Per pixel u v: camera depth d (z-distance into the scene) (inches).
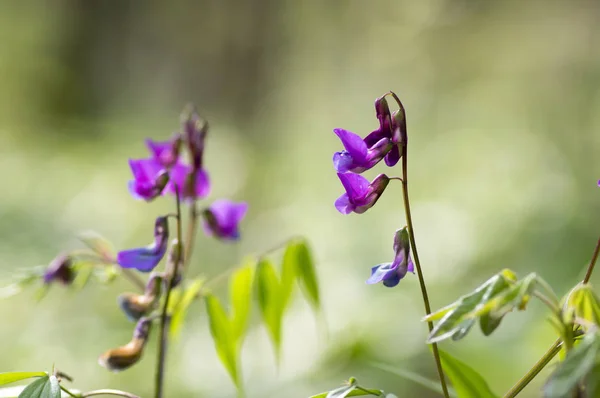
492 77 642.2
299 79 731.4
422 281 79.1
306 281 124.3
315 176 557.3
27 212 416.8
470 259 366.6
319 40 736.3
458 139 554.6
